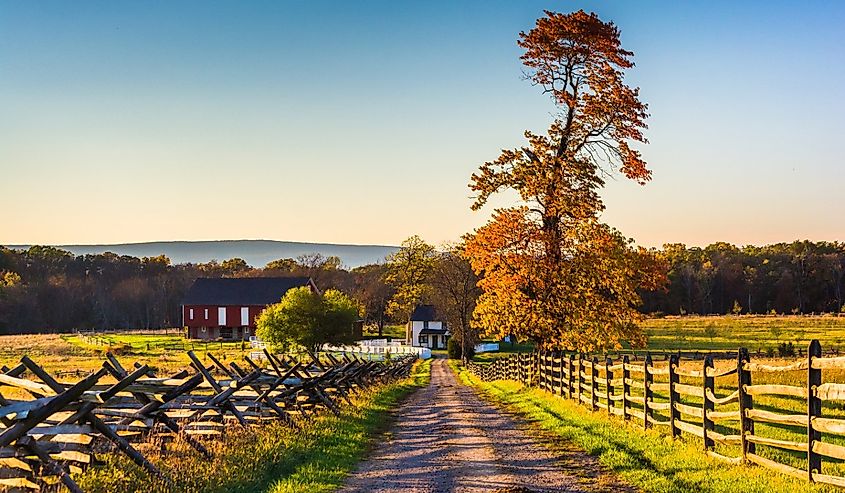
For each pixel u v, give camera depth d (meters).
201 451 11.70
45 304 125.19
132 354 65.69
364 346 85.25
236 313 102.88
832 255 126.00
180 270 156.88
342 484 10.67
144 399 11.83
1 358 53.84
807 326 89.44
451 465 12.07
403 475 11.33
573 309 31.64
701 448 12.10
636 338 32.34
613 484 10.36
